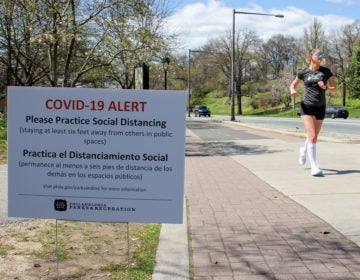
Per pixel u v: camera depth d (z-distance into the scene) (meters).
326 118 52.12
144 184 3.42
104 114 3.39
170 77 34.12
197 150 14.13
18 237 4.89
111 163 3.42
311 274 3.72
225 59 80.12
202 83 100.69
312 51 8.23
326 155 11.24
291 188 7.20
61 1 15.85
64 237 4.90
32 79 25.97
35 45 18.77
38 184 3.49
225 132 23.91
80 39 17.11
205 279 3.66
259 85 89.50
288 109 78.75
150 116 3.37
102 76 26.22
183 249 4.35
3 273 3.86
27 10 15.49
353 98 78.31
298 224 5.15
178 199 3.40
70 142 3.44
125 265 4.04
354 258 4.06
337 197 6.46
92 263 4.11
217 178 8.43
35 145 3.46
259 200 6.42
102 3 16.31
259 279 3.64
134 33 17.52
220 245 4.48
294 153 12.41
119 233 5.05
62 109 3.42
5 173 9.27
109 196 3.44
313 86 8.23
